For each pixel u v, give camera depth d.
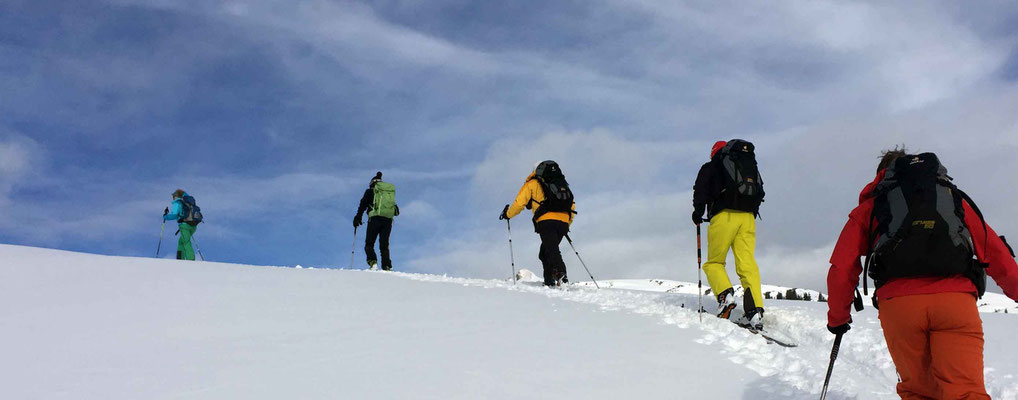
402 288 8.38
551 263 9.11
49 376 4.68
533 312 6.79
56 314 6.73
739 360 5.02
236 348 5.41
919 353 3.21
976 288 3.15
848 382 4.55
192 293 7.83
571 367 4.80
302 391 4.30
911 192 3.19
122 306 7.11
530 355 5.11
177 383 4.49
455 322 6.31
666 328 6.04
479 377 4.57
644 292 8.68
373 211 12.59
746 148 6.63
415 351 5.23
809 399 4.16
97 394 4.28
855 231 3.34
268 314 6.74
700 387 4.38
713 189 6.59
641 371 4.71
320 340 5.65
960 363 3.06
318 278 9.10
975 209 3.22
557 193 9.09
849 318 3.46
